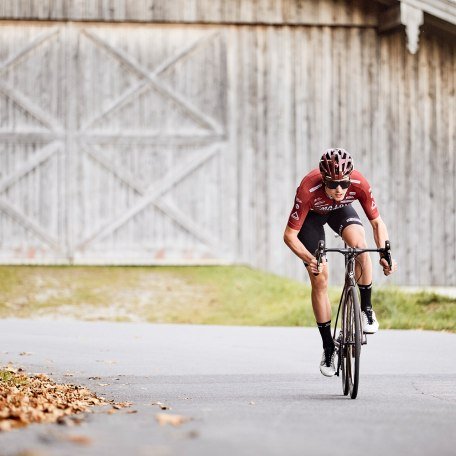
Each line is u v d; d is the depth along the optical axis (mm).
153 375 17875
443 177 36344
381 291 29625
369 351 21328
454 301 29234
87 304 31234
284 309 31000
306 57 36188
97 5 36000
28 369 18641
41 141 35781
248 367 19000
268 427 10797
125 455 8867
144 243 35906
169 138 35938
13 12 35906
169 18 36062
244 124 36062
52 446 9391
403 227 36156
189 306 31516
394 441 9914
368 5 36156
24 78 35906
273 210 36031
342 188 14156
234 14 36156
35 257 35688
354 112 36188
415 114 36312
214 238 35906
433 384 16344
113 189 35844
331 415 12039
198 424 11070
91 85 35906
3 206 35688
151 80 35969
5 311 30047
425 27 36344
